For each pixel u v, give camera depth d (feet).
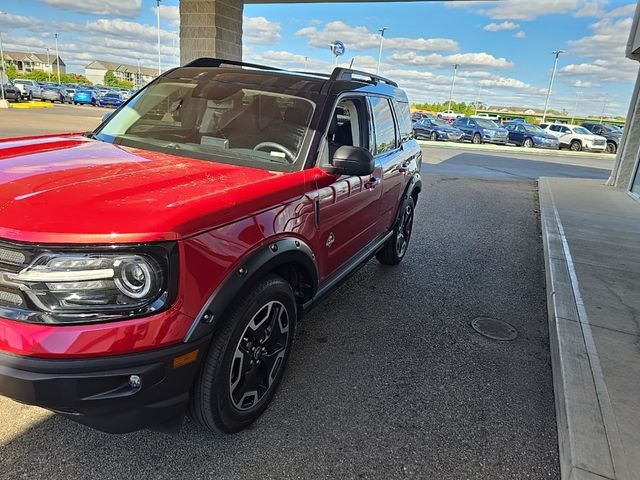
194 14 35.29
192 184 7.53
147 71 425.28
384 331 12.63
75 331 5.77
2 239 5.79
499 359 11.64
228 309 7.29
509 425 9.16
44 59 419.95
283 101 10.69
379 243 14.93
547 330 13.50
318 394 9.61
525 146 96.27
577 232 23.47
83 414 6.10
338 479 7.50
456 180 42.91
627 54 38.70
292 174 8.96
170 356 6.29
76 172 7.55
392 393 9.87
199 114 10.82
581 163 69.92
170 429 7.07
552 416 9.54
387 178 13.84
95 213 6.08
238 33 38.09
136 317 6.01
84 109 120.16
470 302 15.10
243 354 7.91
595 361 10.80
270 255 7.79
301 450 8.04
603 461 7.66
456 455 8.23
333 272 11.23
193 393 7.27
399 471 7.76
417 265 18.26
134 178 7.49
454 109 317.01
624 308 14.07
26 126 59.41
